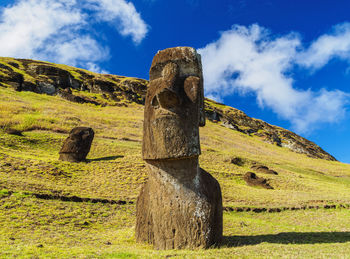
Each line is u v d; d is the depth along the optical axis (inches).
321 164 2017.7
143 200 314.2
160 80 307.9
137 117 1925.4
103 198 516.4
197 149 292.5
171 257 231.3
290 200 692.7
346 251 251.3
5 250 233.0
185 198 289.6
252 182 887.7
